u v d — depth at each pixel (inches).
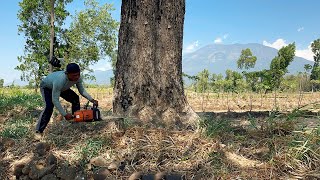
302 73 1446.9
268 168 182.2
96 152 211.5
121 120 240.5
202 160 193.9
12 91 780.6
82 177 195.2
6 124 289.3
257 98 821.2
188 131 230.5
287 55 1952.5
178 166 192.9
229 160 192.9
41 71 968.9
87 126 243.9
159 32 268.7
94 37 1074.1
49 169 201.5
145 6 268.1
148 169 193.0
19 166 212.5
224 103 704.4
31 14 947.3
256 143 213.8
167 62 269.0
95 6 1072.8
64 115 224.5
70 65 219.0
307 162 184.5
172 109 266.1
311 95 923.4
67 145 226.5
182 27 278.1
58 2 959.6
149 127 238.2
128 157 203.5
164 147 207.8
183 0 278.4
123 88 271.9
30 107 367.6
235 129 239.1
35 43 975.6
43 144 223.8
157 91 266.8
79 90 235.9
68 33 1022.4
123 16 277.0
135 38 269.1
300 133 208.2
